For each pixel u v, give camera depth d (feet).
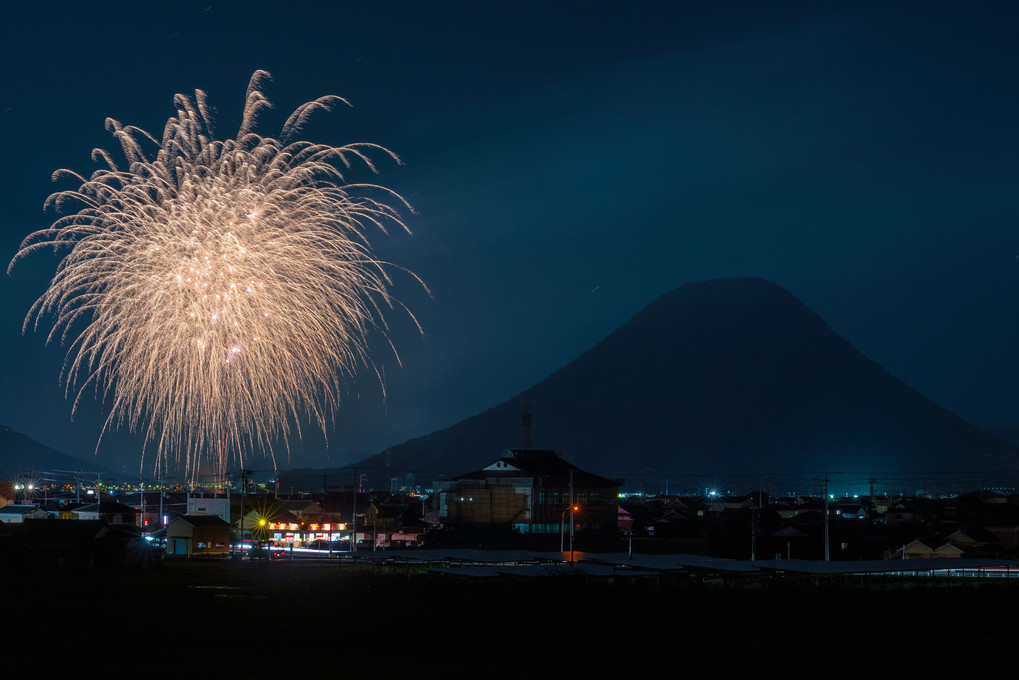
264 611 187.21
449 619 180.96
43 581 237.25
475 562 259.80
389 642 159.02
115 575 250.57
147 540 324.19
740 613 197.36
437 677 134.72
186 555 323.16
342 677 132.87
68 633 162.61
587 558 268.00
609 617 188.03
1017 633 182.09
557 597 209.67
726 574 251.60
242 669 136.15
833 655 157.17
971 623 193.57
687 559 273.13
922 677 145.07
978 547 354.95
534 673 139.23
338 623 174.91
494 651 154.61
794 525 377.91
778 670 146.51
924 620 196.13
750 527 363.76
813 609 205.05
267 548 340.59
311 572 252.83
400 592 212.43
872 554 358.64
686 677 140.05
